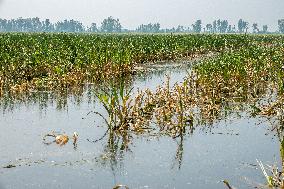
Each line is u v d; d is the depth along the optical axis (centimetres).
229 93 1152
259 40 4775
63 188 502
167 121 797
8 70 1422
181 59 2630
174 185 518
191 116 834
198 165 595
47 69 1506
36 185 511
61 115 910
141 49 2388
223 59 1516
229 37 4309
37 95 1160
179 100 829
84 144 690
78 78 1376
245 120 876
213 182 529
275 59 1584
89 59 1569
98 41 2700
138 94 870
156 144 701
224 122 862
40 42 2450
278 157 628
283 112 891
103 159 616
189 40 3425
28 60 1523
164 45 2659
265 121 863
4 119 861
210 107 927
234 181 532
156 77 1630
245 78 1272
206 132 782
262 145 694
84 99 1111
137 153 650
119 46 2262
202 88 1121
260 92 1215
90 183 522
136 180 534
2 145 673
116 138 734
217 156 635
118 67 1627
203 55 2966
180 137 747
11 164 583
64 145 682
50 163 593
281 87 945
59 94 1181
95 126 816
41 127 800
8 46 1991
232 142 713
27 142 694
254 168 582
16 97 1123
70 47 1984
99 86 1346
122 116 776
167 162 608
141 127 780
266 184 521
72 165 587
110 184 521
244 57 1656
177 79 1568
